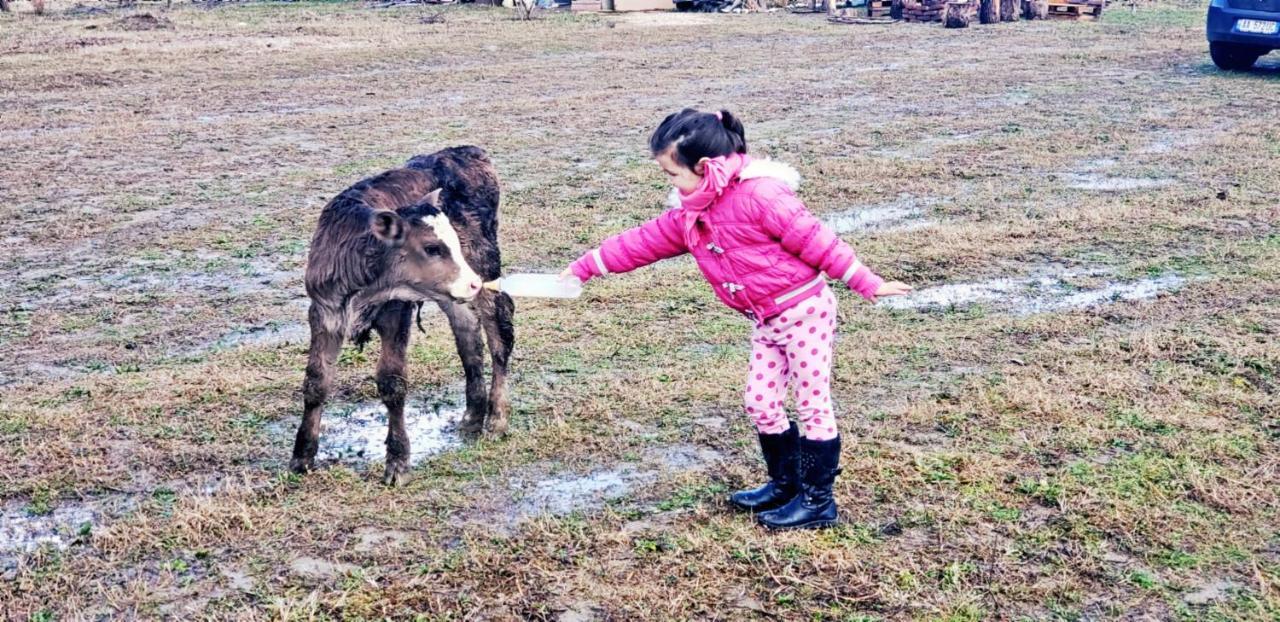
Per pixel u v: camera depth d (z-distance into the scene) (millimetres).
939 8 27500
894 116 14688
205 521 4480
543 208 9891
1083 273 8031
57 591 4055
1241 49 18516
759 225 3980
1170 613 3840
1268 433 5258
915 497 4656
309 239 9086
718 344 6629
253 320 7203
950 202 10133
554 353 6469
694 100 16016
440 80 18094
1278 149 12219
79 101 15969
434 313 7312
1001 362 6266
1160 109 14953
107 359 6508
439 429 5574
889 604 3904
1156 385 5824
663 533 4426
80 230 9273
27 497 4812
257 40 23391
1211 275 7895
